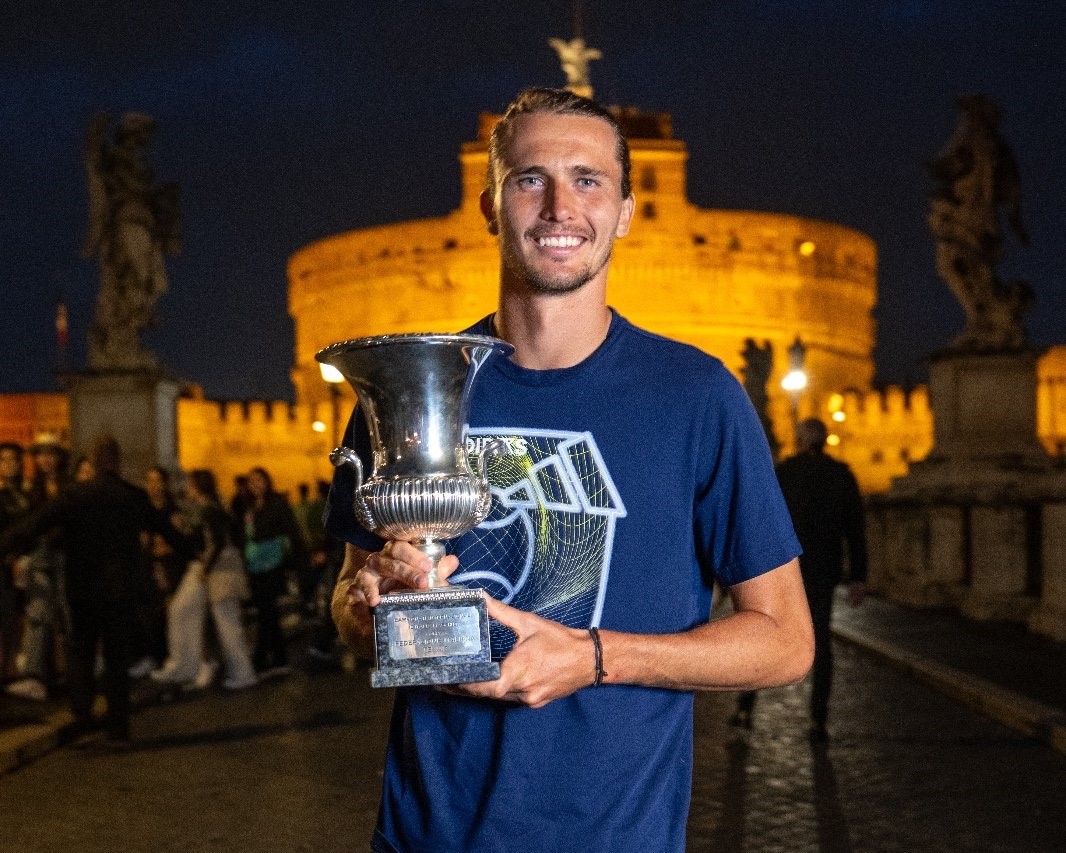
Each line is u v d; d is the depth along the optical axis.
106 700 8.98
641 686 2.26
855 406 63.81
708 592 2.50
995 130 20.06
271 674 12.96
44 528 8.93
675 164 74.44
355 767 7.91
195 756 8.41
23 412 61.66
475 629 2.04
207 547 12.32
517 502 2.34
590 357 2.38
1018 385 19.58
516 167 2.36
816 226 77.69
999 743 8.20
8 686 10.98
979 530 17.14
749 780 7.22
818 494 8.38
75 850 6.02
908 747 8.10
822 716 8.34
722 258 74.38
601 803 2.23
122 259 20.52
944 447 19.86
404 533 2.19
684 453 2.35
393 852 2.35
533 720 2.24
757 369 24.08
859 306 82.00
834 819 6.29
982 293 19.86
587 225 2.34
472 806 2.27
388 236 76.81
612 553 2.33
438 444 2.20
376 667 2.04
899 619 16.84
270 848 6.00
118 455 9.29
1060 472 14.90
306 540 18.38
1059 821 6.14
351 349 2.16
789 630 2.33
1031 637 14.20
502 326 2.43
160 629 12.76
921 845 5.78
